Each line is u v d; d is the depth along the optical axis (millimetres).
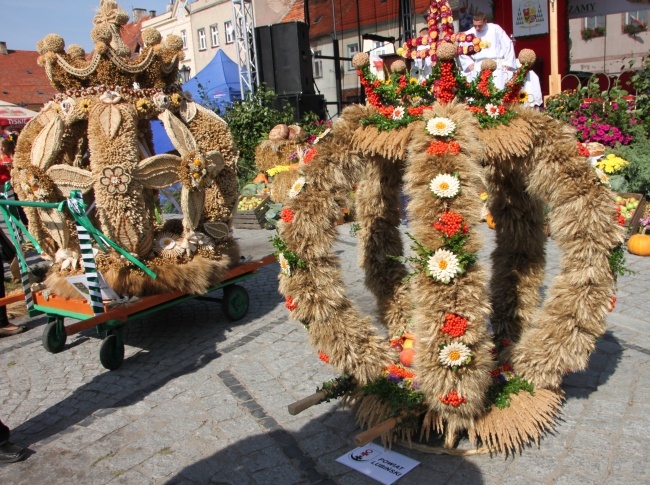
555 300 3244
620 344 4512
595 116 9352
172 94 5215
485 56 8523
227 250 5598
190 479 3250
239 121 13539
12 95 40562
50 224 4938
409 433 3266
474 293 2832
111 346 4680
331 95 19500
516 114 3102
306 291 3229
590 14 14648
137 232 4805
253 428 3711
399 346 3898
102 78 4875
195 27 33281
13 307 6559
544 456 3180
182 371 4629
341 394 3547
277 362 4668
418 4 16719
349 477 3145
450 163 2820
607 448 3213
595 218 3061
